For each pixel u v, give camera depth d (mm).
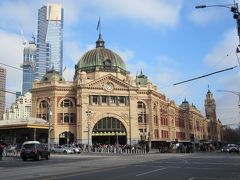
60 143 89250
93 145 83625
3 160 44750
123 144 91250
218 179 20125
